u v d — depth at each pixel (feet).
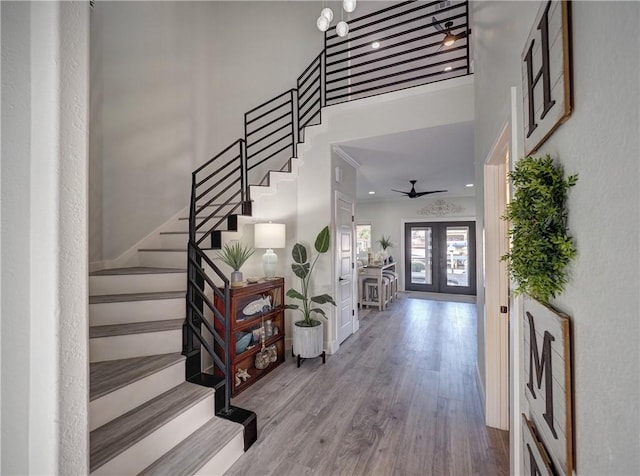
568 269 2.39
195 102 12.85
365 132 11.19
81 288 2.28
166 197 11.71
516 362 4.13
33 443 2.13
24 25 2.15
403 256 27.17
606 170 1.81
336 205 12.59
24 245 2.13
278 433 6.81
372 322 16.67
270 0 14.23
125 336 6.51
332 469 5.71
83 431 2.29
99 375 5.69
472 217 24.82
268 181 11.86
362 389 8.93
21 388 2.14
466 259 25.21
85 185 2.30
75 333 2.23
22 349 2.13
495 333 7.02
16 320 2.12
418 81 20.31
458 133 10.66
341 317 13.19
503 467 5.76
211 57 13.66
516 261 2.83
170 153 11.86
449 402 8.16
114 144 10.05
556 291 2.56
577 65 2.17
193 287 7.32
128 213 10.43
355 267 15.07
